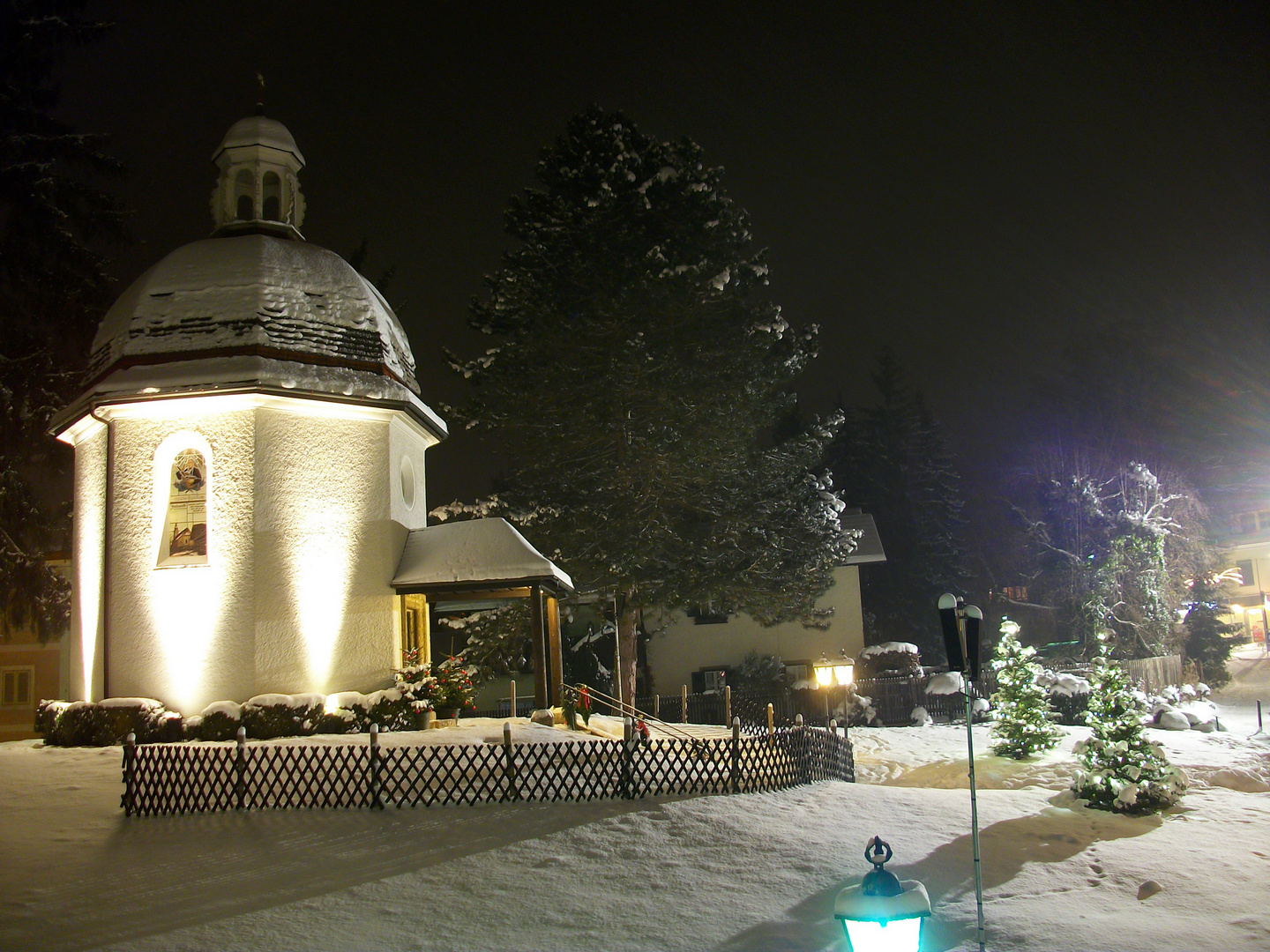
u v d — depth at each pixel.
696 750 12.37
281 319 18.47
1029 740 21.28
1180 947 7.93
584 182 30.66
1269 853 11.17
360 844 10.27
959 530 62.69
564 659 35.69
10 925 8.12
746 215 32.16
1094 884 9.80
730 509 30.53
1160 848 11.27
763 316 30.58
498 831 10.64
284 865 9.66
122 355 18.14
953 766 20.48
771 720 14.35
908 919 5.57
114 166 28.41
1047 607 47.41
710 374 29.81
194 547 17.55
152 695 17.06
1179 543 41.62
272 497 17.55
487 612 29.42
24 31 27.62
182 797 11.78
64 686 28.23
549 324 29.53
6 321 27.45
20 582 25.88
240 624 16.98
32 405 27.12
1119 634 39.25
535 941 7.84
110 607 17.50
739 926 8.17
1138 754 13.80
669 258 29.70
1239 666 42.94
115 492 17.80
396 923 8.19
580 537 28.92
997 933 8.23
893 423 64.25
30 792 13.02
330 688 17.52
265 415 17.72
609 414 28.92
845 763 15.46
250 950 7.59
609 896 8.85
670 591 29.48
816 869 9.57
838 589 39.00
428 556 19.03
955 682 31.20
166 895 8.87
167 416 17.83
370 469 18.73
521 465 31.38
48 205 26.84
